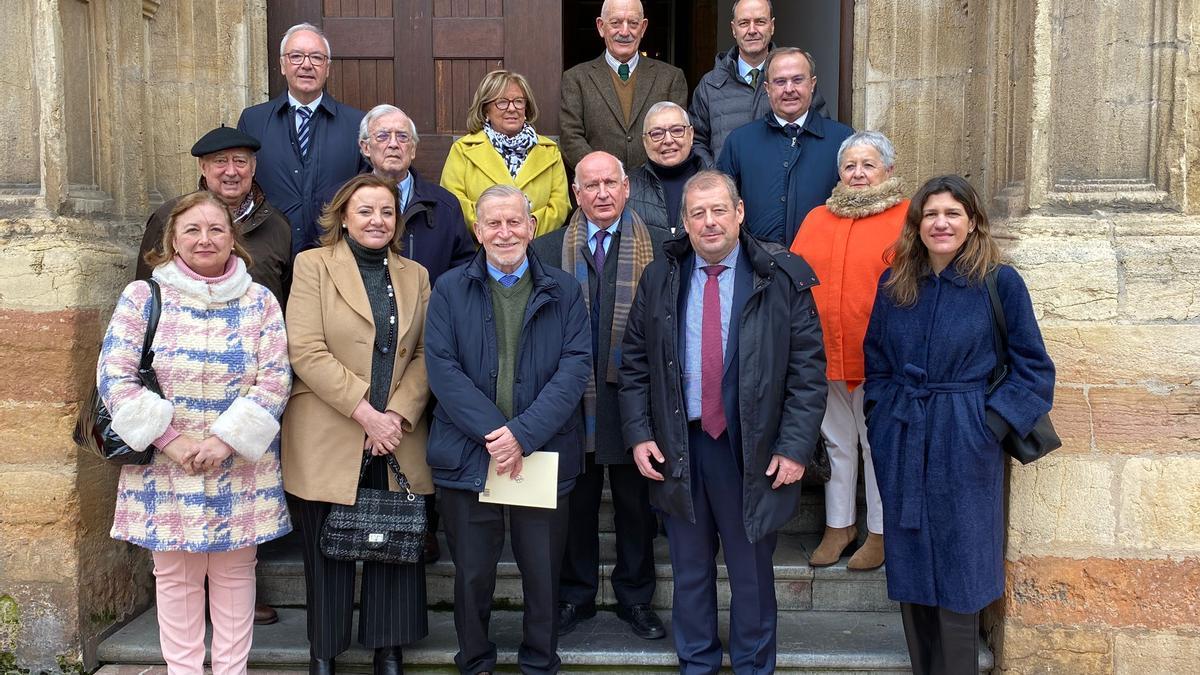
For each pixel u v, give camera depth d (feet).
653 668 10.07
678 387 9.14
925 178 11.82
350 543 8.98
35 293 9.76
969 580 8.79
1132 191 9.80
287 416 9.23
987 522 8.84
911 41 11.75
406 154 10.27
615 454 10.02
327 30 13.37
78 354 9.89
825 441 11.02
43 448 9.84
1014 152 10.33
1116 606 9.71
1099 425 9.61
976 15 11.26
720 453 9.23
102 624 10.42
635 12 12.64
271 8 13.24
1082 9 9.74
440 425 9.14
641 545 10.53
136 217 11.55
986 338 8.75
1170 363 9.51
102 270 10.30
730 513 9.29
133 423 8.26
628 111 13.00
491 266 9.21
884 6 11.77
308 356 8.91
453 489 9.12
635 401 9.41
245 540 8.75
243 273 8.93
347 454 9.05
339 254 9.25
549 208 11.80
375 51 13.43
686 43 23.26
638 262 10.17
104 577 10.48
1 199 10.06
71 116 10.36
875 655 10.02
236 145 9.67
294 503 12.35
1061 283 9.57
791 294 9.04
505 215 8.86
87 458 10.12
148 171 11.86
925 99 11.75
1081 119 9.87
